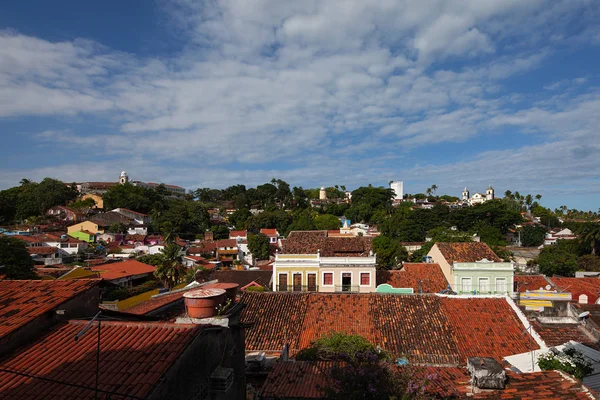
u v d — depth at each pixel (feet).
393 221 329.11
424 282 115.03
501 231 326.44
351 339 53.88
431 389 33.09
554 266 193.26
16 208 352.08
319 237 127.44
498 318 69.92
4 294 31.07
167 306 49.73
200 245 276.82
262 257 263.49
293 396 36.76
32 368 23.20
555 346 56.03
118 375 22.06
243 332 36.11
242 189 633.61
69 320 28.71
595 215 558.97
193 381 25.13
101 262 164.04
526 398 30.55
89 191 497.87
